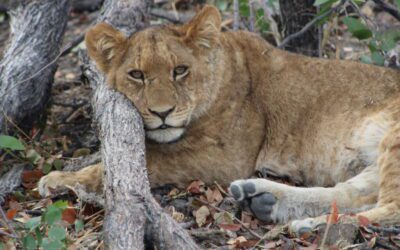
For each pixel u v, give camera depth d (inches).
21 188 414.0
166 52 380.8
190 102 386.0
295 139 412.5
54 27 465.1
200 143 402.3
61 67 593.9
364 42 571.2
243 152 410.9
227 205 380.2
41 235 310.7
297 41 509.4
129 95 382.9
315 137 407.8
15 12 470.6
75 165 425.7
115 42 389.7
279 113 416.8
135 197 309.4
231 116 408.2
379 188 362.0
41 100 455.8
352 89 409.7
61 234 302.4
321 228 333.4
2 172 430.6
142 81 380.5
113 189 316.5
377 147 386.9
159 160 401.1
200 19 391.5
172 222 303.6
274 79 422.0
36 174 418.3
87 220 361.4
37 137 466.9
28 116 451.5
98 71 426.6
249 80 418.6
